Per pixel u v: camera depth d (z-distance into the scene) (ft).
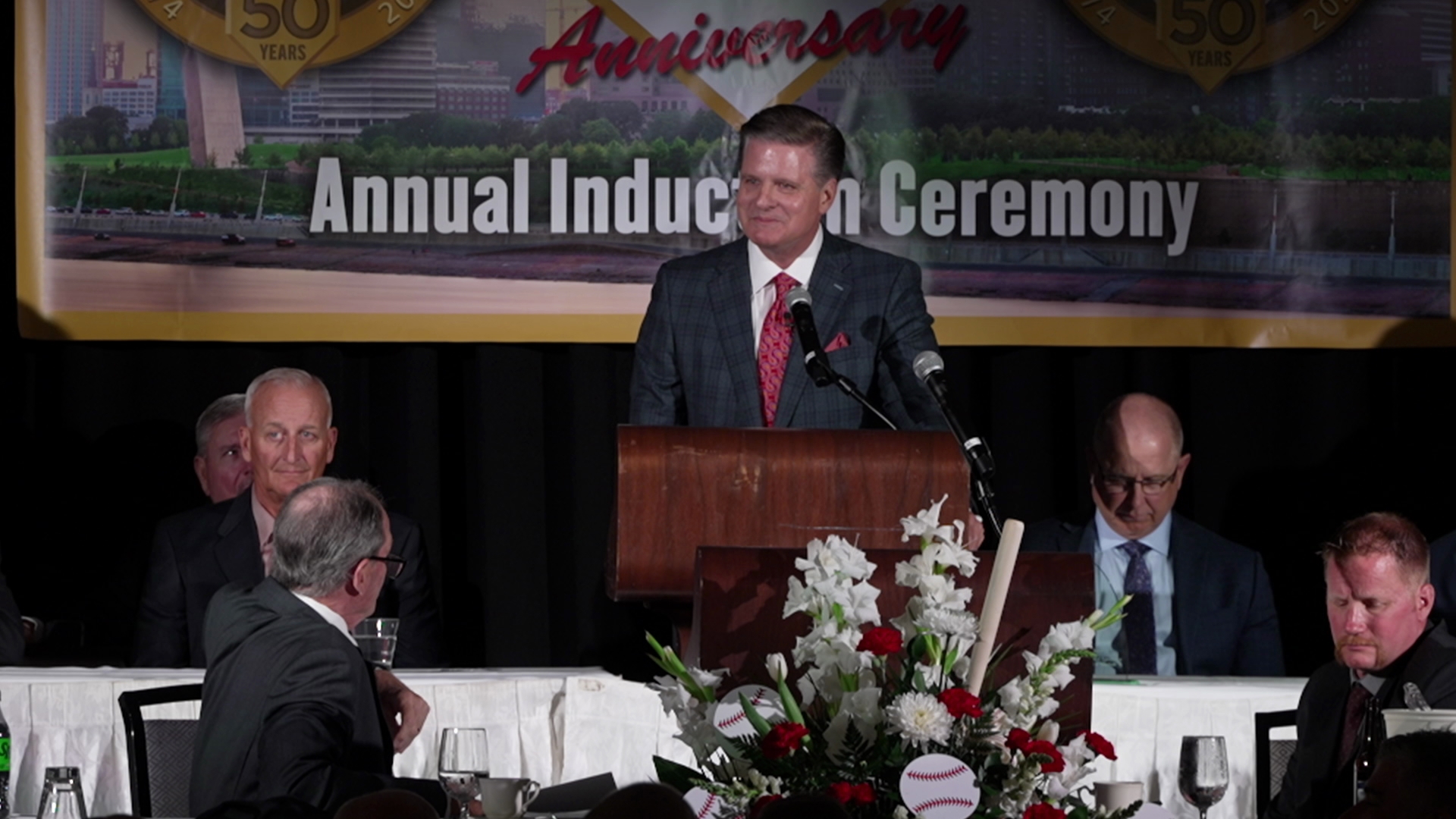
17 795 31.19
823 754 15.47
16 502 46.65
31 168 45.37
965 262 46.52
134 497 46.91
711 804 15.43
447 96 46.06
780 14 46.19
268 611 26.99
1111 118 46.78
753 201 30.76
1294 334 47.09
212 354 47.14
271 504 41.29
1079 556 18.57
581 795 24.86
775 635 17.98
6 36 46.52
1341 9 47.03
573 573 47.34
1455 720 19.42
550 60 46.09
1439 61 47.26
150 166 45.62
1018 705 15.78
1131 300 46.78
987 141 46.47
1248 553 43.04
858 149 46.34
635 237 46.19
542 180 46.14
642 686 31.83
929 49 46.34
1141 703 32.27
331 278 45.88
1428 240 47.16
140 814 28.45
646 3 46.19
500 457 47.03
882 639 15.20
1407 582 28.07
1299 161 47.09
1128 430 42.80
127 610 46.19
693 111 46.19
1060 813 14.73
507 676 32.58
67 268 45.44
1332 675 29.01
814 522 22.17
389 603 40.27
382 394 47.65
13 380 46.83
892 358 30.91
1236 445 48.70
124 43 45.55
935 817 14.62
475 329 46.06
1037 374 48.29
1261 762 30.78
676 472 22.17
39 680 31.68
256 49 45.75
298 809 19.01
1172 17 46.78
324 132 45.96
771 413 30.60
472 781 22.91
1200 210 46.91
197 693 29.81
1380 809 16.90
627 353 47.42
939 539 16.58
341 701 25.91
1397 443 48.83
